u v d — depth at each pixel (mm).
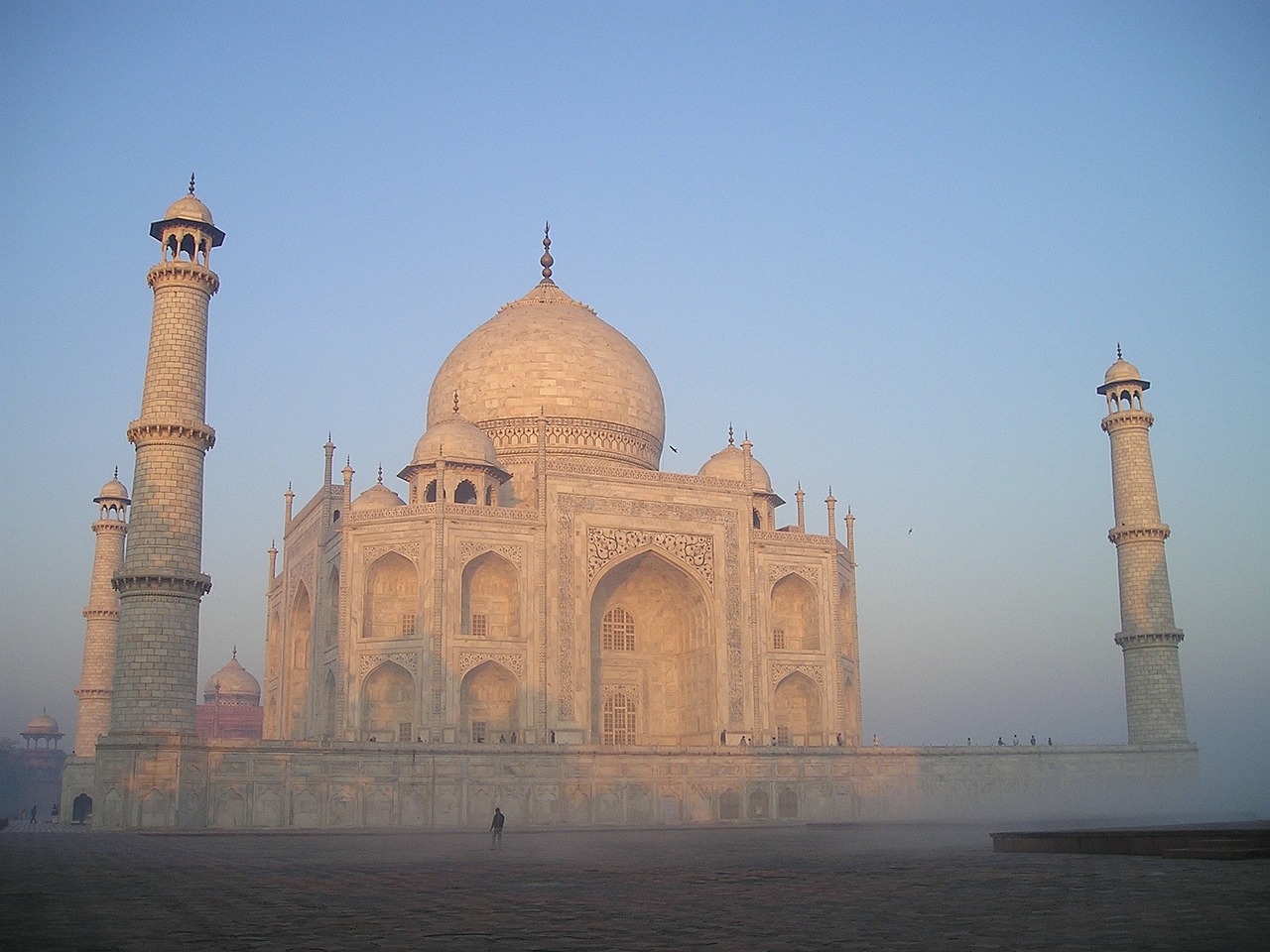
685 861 49594
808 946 23953
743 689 118188
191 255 93250
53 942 25578
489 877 42031
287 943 25203
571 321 137250
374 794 88438
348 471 111625
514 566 111562
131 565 85500
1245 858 42750
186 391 88875
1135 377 126375
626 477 117875
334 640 113250
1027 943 23641
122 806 80688
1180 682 120250
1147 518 123125
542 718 108938
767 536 123562
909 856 50125
